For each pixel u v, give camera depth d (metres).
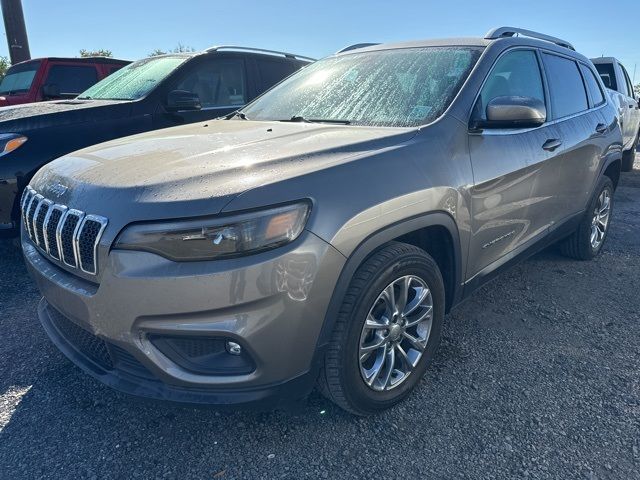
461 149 2.64
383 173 2.22
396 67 3.18
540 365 2.86
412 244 2.63
